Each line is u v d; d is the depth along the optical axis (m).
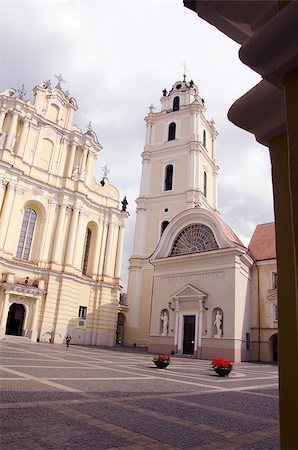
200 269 31.02
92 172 44.50
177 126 48.34
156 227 45.00
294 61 1.57
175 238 34.56
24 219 38.00
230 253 29.27
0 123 36.94
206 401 8.88
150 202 46.56
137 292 42.97
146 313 41.75
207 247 31.78
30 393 7.94
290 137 1.54
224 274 29.31
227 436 5.69
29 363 14.29
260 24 1.94
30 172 38.50
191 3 2.00
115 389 9.62
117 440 5.01
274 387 12.91
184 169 45.59
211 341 28.44
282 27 1.56
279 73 1.65
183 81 53.66
